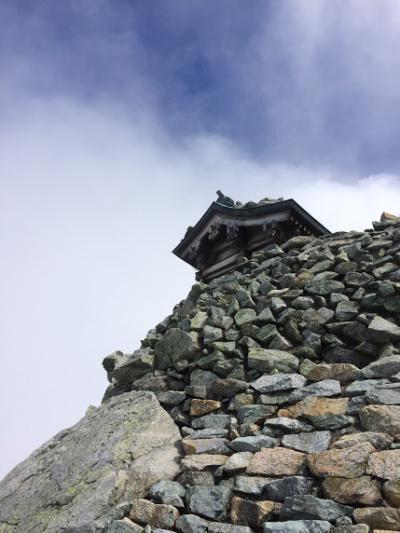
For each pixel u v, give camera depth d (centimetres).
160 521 458
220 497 462
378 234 937
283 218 1252
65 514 506
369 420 483
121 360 996
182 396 702
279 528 399
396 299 700
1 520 580
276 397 605
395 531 364
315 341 701
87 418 748
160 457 561
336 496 414
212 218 1423
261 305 840
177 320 1038
